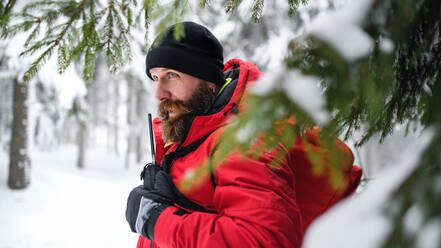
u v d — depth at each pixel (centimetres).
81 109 1088
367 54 37
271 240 69
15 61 590
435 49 53
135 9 88
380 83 39
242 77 90
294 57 38
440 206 28
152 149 110
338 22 37
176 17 60
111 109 2539
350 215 32
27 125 810
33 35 89
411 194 30
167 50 98
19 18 87
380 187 33
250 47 631
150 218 88
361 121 56
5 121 1348
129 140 2066
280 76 38
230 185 76
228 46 620
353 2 39
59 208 703
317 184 85
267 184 73
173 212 85
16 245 477
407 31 44
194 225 78
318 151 44
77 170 1588
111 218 666
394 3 40
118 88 2505
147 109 1945
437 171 30
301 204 89
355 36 36
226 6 81
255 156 42
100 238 541
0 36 89
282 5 456
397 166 34
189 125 95
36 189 805
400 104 58
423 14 46
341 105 40
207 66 100
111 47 92
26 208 669
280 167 75
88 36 88
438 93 46
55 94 915
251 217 71
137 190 101
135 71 734
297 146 79
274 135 41
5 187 779
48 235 531
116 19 90
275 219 70
